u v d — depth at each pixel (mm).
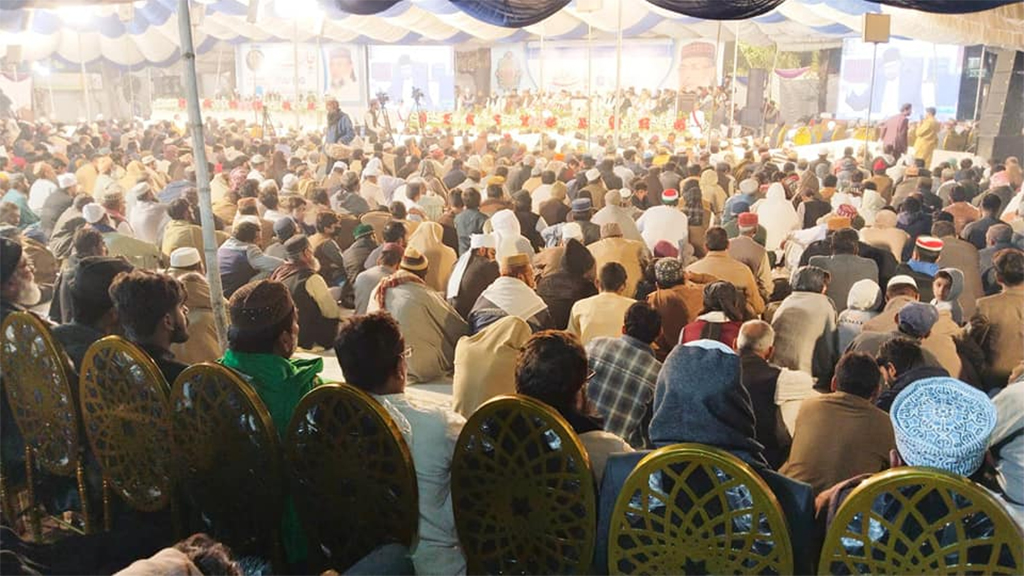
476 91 26516
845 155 12562
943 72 20953
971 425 2178
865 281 4832
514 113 23125
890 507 2131
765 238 6988
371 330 2748
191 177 10680
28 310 3529
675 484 2178
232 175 9906
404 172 11336
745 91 22141
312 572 2789
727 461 2105
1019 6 11641
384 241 6742
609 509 2361
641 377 3553
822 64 21750
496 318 4977
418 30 17641
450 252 6590
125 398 2971
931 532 1982
